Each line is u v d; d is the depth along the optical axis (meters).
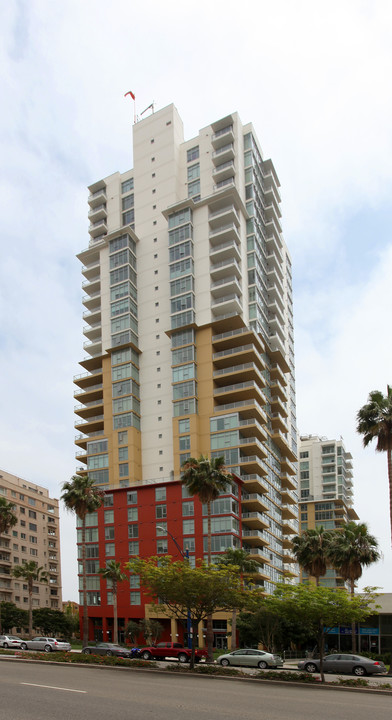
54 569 119.75
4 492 109.06
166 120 96.56
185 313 84.62
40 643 52.41
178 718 15.87
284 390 100.81
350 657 40.75
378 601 64.81
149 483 80.81
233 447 78.00
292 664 53.94
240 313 83.62
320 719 16.83
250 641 67.38
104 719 15.31
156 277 90.81
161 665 34.47
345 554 56.25
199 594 34.06
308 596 30.81
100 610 78.69
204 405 81.81
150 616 74.31
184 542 75.12
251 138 95.12
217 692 22.84
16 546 109.38
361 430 49.41
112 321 90.44
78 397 94.06
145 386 87.25
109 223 98.44
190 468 55.81
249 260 90.25
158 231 92.50
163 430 83.81
